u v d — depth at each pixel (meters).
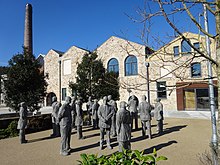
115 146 10.19
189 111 24.88
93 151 9.40
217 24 3.02
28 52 17.64
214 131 6.46
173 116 21.95
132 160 3.26
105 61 29.70
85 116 17.66
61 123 9.00
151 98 26.41
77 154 9.02
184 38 3.03
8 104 16.56
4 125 14.24
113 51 29.31
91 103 17.23
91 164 3.23
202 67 18.53
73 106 13.33
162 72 23.88
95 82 19.47
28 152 9.54
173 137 11.94
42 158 8.57
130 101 14.84
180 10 3.21
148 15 3.53
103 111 9.77
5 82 16.52
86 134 13.45
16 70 16.61
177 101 25.81
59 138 12.57
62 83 33.38
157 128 14.12
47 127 16.05
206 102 25.12
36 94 16.89
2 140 12.23
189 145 10.01
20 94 16.44
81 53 31.92
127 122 8.05
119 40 28.97
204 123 16.94
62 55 34.50
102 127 9.71
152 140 11.31
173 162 7.59
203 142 10.52
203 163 7.24
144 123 12.30
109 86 18.84
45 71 35.19
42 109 32.50
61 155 8.91
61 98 33.34
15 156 8.96
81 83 19.58
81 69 20.02
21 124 11.42
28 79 16.77
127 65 28.22
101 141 9.77
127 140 7.98
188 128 14.80
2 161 8.33
